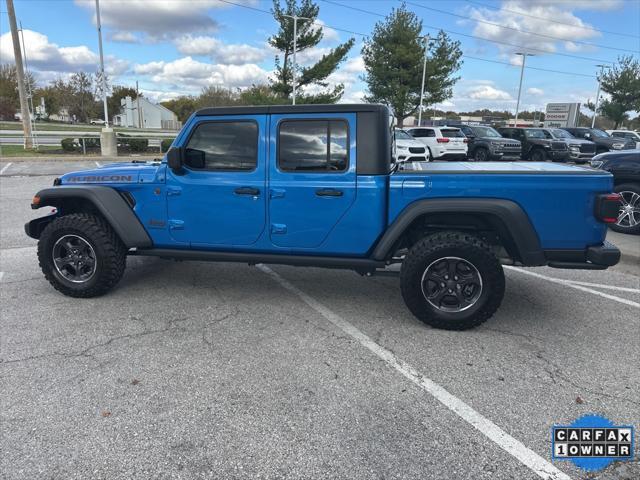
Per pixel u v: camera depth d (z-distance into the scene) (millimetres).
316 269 5852
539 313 4520
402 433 2721
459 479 2385
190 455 2525
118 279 4758
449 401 3033
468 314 3965
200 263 6043
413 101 36375
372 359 3570
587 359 3607
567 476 2422
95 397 3027
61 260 4719
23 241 7027
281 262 4332
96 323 4168
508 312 4539
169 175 4395
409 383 3242
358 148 4004
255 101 32531
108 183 4574
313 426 2770
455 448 2602
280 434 2699
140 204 4527
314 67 32312
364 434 2707
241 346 3762
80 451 2543
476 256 3852
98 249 4559
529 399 3066
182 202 4398
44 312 4402
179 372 3348
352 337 3949
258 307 4594
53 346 3721
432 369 3434
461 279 3986
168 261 6109
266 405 2965
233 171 4266
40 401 2975
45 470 2406
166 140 24844
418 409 2949
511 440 2674
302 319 4316
